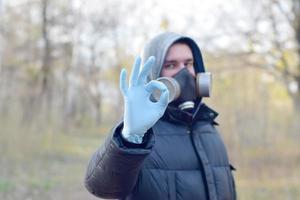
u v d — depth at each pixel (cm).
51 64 3042
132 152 218
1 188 1125
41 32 3012
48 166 1579
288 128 1628
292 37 1897
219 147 288
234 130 1553
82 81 4812
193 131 276
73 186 1270
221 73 1839
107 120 5066
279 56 1897
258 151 1505
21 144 1619
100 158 230
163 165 258
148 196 251
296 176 1322
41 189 1190
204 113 288
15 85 2492
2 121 1627
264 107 1659
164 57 282
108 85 5094
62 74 3469
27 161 1573
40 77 2964
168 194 254
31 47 2970
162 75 288
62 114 2433
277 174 1347
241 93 1719
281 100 2211
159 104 221
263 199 1074
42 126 1850
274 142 1574
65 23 3164
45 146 1794
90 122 4541
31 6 2980
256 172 1349
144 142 224
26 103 2019
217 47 1895
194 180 262
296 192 1127
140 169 249
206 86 284
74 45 3438
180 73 279
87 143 2772
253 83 1839
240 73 1873
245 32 1877
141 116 217
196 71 307
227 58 1878
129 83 222
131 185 237
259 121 1606
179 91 268
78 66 4372
